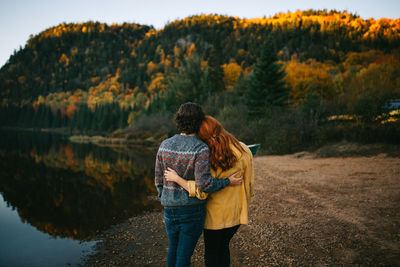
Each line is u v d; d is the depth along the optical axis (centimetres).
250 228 399
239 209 184
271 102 2789
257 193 627
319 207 476
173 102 4119
